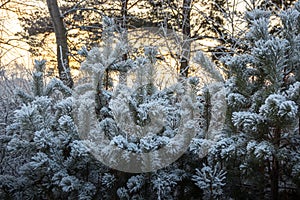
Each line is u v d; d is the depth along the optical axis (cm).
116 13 575
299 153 133
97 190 160
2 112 295
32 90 191
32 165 145
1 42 570
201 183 138
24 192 165
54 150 156
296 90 119
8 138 186
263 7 295
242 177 156
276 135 134
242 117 126
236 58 143
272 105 115
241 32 294
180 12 449
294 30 141
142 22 516
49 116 166
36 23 613
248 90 144
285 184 159
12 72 404
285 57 137
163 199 151
